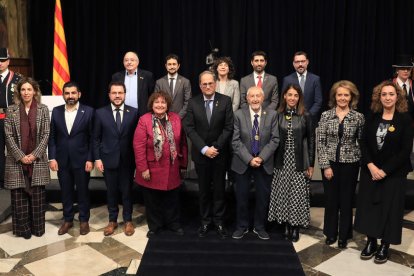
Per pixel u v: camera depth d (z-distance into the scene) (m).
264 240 3.61
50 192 4.55
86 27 6.44
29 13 6.54
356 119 3.34
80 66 6.56
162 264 3.19
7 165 3.58
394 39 6.27
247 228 3.72
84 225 3.77
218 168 3.59
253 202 4.41
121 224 3.99
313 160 3.57
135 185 4.53
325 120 3.44
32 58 6.65
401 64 4.71
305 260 3.27
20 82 3.56
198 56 6.36
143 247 3.51
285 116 3.51
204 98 3.58
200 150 3.51
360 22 6.17
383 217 3.18
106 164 3.69
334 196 3.47
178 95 4.35
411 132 3.11
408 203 4.37
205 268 3.13
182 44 6.32
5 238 3.67
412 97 4.77
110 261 3.27
